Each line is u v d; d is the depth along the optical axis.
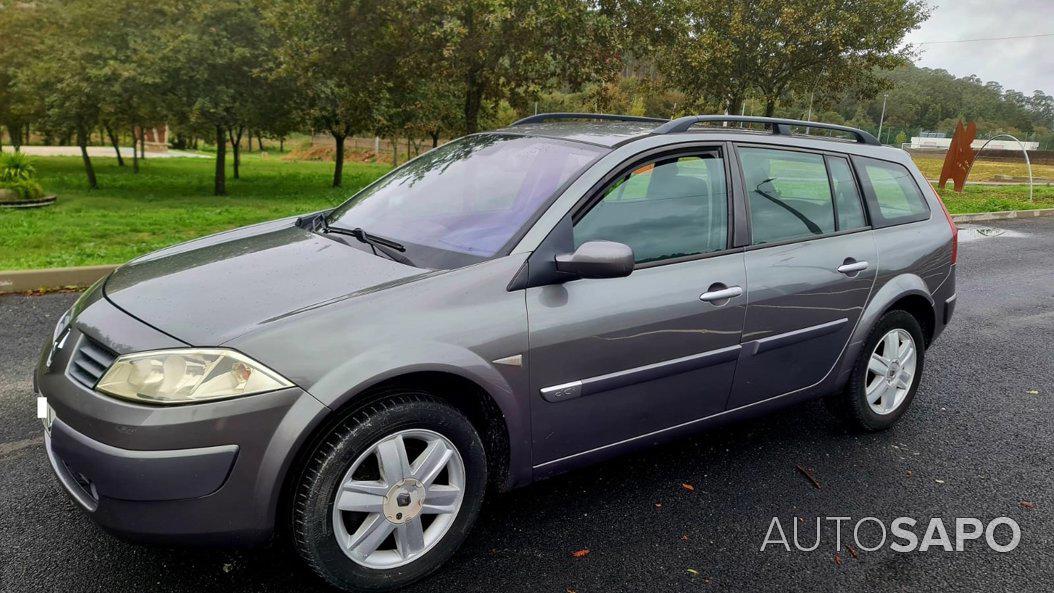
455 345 2.39
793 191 3.52
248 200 20.47
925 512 3.20
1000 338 6.13
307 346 2.19
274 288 2.47
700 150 3.21
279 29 15.45
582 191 2.81
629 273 2.57
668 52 22.31
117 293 2.61
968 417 4.34
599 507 3.08
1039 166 51.38
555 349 2.61
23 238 9.63
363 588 2.37
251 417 2.09
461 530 2.56
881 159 4.05
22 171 16.30
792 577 2.66
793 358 3.45
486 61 14.09
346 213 3.45
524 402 2.59
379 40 14.40
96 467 2.08
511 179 3.06
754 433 3.96
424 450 2.42
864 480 3.46
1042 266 9.71
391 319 2.32
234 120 20.88
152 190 23.38
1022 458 3.80
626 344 2.79
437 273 2.54
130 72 19.19
